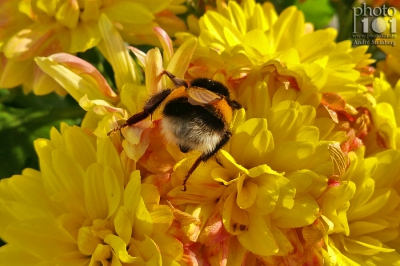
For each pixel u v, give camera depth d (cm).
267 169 20
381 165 21
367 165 21
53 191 20
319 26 29
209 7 25
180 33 23
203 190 20
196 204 20
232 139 21
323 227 20
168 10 24
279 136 21
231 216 20
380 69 24
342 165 20
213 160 20
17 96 26
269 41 23
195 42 21
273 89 21
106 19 22
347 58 22
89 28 23
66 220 20
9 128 25
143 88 21
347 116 21
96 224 20
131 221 20
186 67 21
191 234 20
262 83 21
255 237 20
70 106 25
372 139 22
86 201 20
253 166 21
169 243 19
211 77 22
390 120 21
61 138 20
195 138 20
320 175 20
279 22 23
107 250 20
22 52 22
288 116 20
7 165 24
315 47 23
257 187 20
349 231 21
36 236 20
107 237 19
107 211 20
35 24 23
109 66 25
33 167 25
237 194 20
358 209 21
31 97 26
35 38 23
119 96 21
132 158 20
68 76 21
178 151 20
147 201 20
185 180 20
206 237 20
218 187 20
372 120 22
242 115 21
